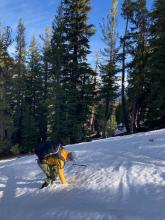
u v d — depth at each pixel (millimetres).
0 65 42688
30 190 10516
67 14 39531
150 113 36719
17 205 9508
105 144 15844
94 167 11508
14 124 53094
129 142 15305
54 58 39781
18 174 12750
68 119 39562
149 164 11039
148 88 38562
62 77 40062
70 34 39562
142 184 9141
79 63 39406
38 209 8789
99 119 47688
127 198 8352
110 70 42656
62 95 39531
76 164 11641
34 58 56844
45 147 10305
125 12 40281
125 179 9750
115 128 59750
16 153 41344
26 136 48969
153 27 38531
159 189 8602
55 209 8445
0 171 14180
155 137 15656
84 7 39000
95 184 9781
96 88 43438
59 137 39344
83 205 8328
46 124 52125
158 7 36125
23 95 55125
